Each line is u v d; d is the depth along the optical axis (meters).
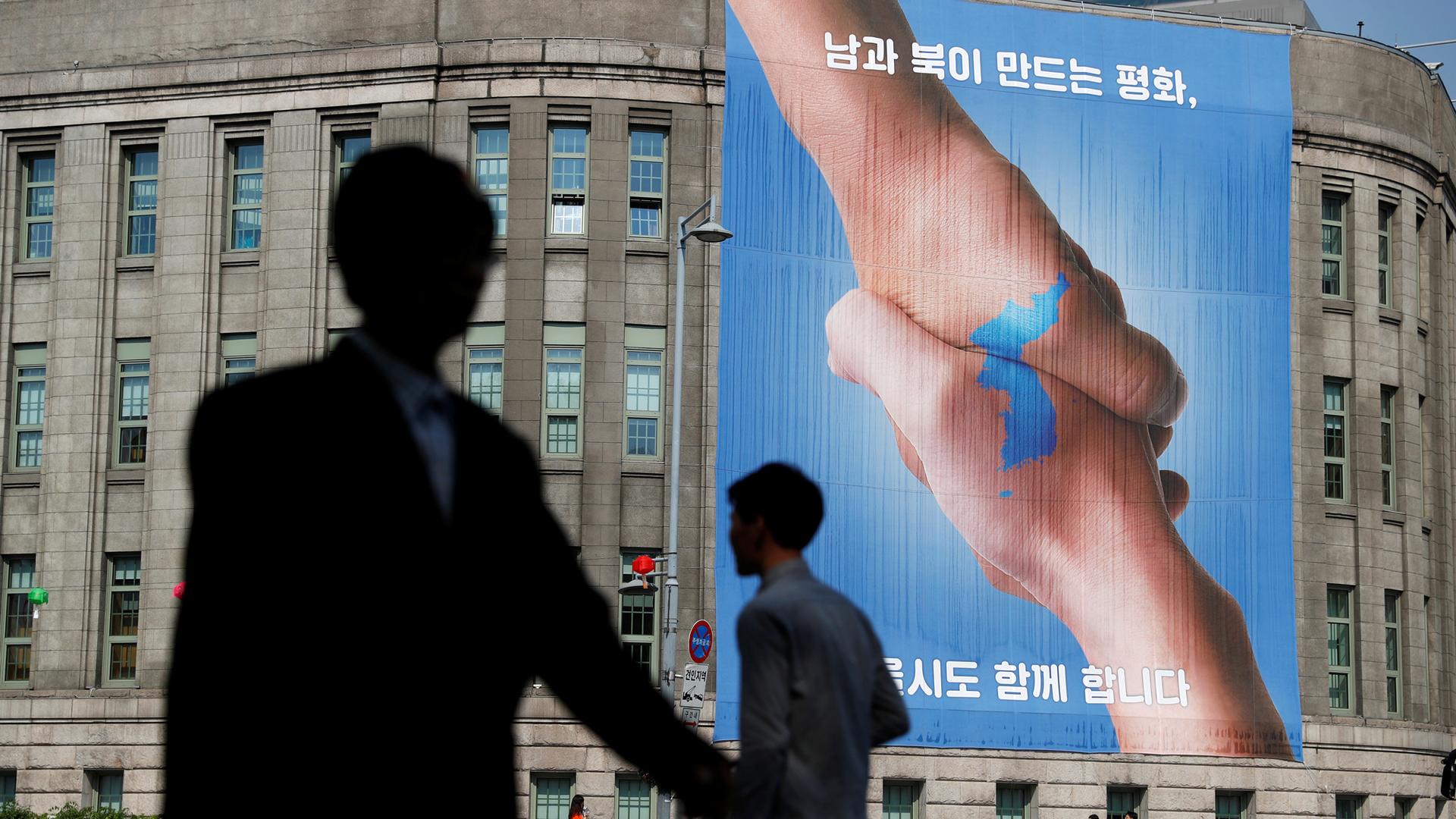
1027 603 35.66
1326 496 40.06
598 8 35.88
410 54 35.81
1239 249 37.97
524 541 2.74
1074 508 36.12
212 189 36.78
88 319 36.91
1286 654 37.00
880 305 35.50
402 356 2.76
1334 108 40.62
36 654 36.03
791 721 4.98
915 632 34.94
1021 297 36.34
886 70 36.12
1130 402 36.78
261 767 2.48
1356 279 40.62
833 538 34.62
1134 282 37.19
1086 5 37.59
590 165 35.50
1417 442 41.78
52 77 37.41
